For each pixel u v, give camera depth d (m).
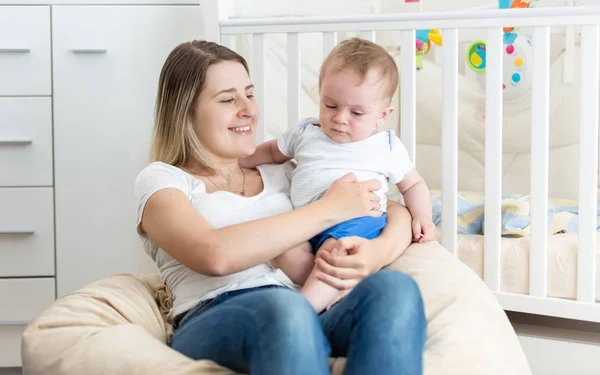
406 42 1.86
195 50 1.44
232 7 2.25
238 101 1.43
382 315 0.98
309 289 1.27
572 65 2.35
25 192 2.18
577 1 2.37
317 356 0.93
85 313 1.27
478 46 2.38
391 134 1.53
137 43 2.14
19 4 2.12
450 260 1.45
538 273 1.80
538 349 1.82
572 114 2.37
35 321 1.27
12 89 2.15
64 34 2.13
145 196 1.28
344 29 1.91
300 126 1.55
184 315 1.34
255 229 1.20
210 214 1.33
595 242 1.74
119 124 2.16
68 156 2.17
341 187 1.35
